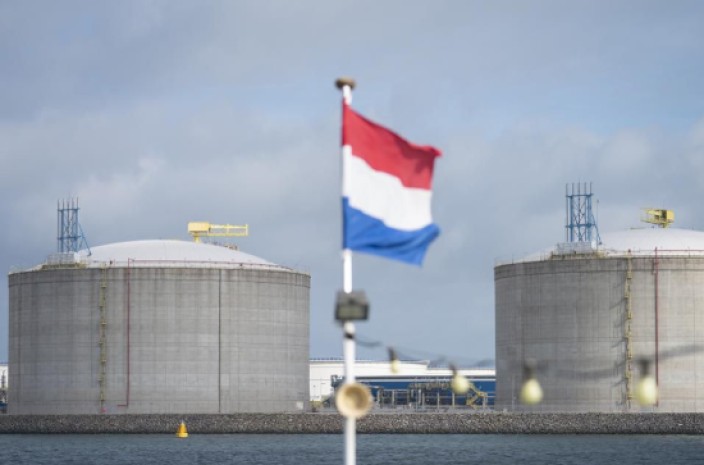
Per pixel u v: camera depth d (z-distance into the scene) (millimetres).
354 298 82812
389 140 86500
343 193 85812
